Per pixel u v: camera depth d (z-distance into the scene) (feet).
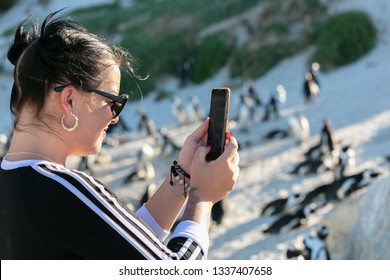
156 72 155.22
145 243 8.55
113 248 8.32
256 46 145.59
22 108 9.05
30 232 8.36
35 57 8.87
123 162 94.43
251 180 74.13
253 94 120.26
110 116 9.37
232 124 108.99
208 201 9.53
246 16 153.99
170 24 167.12
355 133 87.04
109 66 9.28
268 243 54.08
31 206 8.37
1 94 168.25
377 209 38.09
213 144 9.77
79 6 210.79
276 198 66.74
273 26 146.00
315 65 126.00
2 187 8.73
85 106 9.11
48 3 220.23
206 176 9.50
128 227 8.53
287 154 83.92
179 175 10.44
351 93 113.19
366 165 71.31
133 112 146.61
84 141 9.28
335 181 59.67
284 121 106.11
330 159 73.41
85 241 8.30
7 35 204.44
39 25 9.66
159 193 10.64
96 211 8.39
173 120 134.92
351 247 40.68
